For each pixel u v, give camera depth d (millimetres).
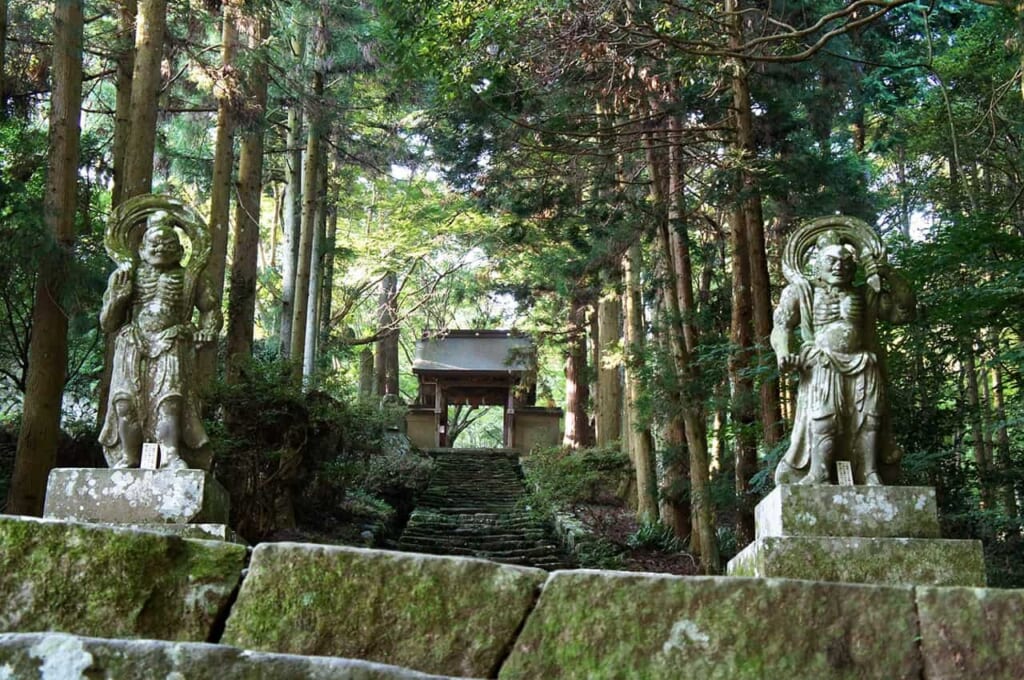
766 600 4367
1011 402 11883
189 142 20312
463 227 23797
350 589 4473
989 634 4309
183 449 6645
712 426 16281
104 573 4523
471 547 15242
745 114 11836
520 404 31891
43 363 9883
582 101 12531
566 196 13484
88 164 13570
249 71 15352
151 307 6789
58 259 9875
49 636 3826
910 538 5875
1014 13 8812
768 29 12609
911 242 10602
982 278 10836
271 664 3814
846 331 6520
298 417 12336
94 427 12648
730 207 11922
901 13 17375
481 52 10352
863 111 17938
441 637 4387
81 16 10906
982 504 11453
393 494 19375
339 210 26500
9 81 12711
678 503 15320
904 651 4305
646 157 13555
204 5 15500
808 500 6055
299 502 13680
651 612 4363
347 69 19156
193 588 4543
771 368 10539
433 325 31781
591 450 20719
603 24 10250
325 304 23641
